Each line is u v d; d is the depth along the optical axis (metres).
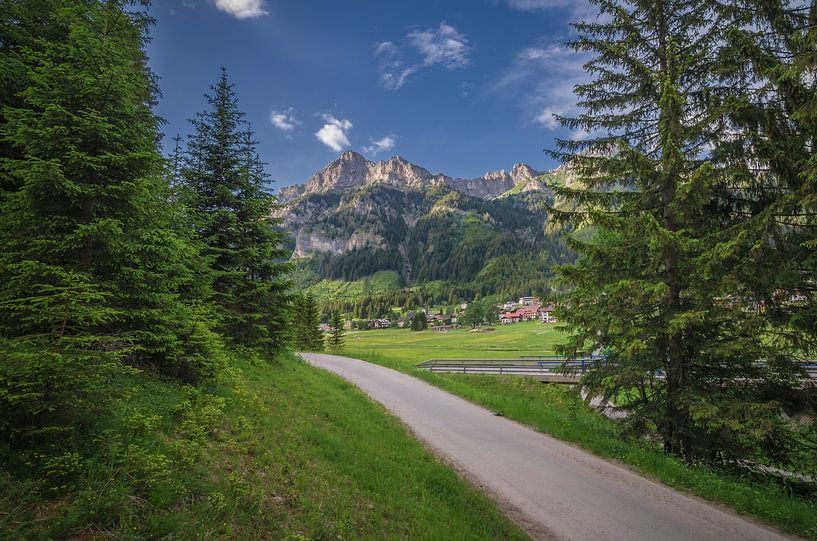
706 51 11.29
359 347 89.38
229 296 16.61
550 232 13.46
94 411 5.80
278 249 18.81
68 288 5.70
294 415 11.45
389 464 9.86
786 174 10.25
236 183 18.16
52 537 3.95
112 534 4.25
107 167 7.61
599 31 13.11
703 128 11.30
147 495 4.98
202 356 10.14
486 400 19.06
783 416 10.76
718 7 11.34
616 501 8.73
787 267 9.78
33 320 6.03
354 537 6.15
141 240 8.30
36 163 6.47
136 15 11.30
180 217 12.53
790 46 9.70
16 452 4.78
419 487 8.91
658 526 7.62
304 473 7.72
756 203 11.38
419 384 23.84
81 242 6.92
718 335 11.57
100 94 7.40
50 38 9.52
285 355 23.20
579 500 8.78
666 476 9.91
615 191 12.95
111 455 5.20
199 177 17.30
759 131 10.51
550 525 7.72
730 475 10.66
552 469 10.62
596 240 17.17
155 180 8.95
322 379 20.39
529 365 30.67
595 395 13.05
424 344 98.19
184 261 11.28
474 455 11.72
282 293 19.27
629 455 11.24
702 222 12.34
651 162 12.01
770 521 7.77
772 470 11.79
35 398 4.84
